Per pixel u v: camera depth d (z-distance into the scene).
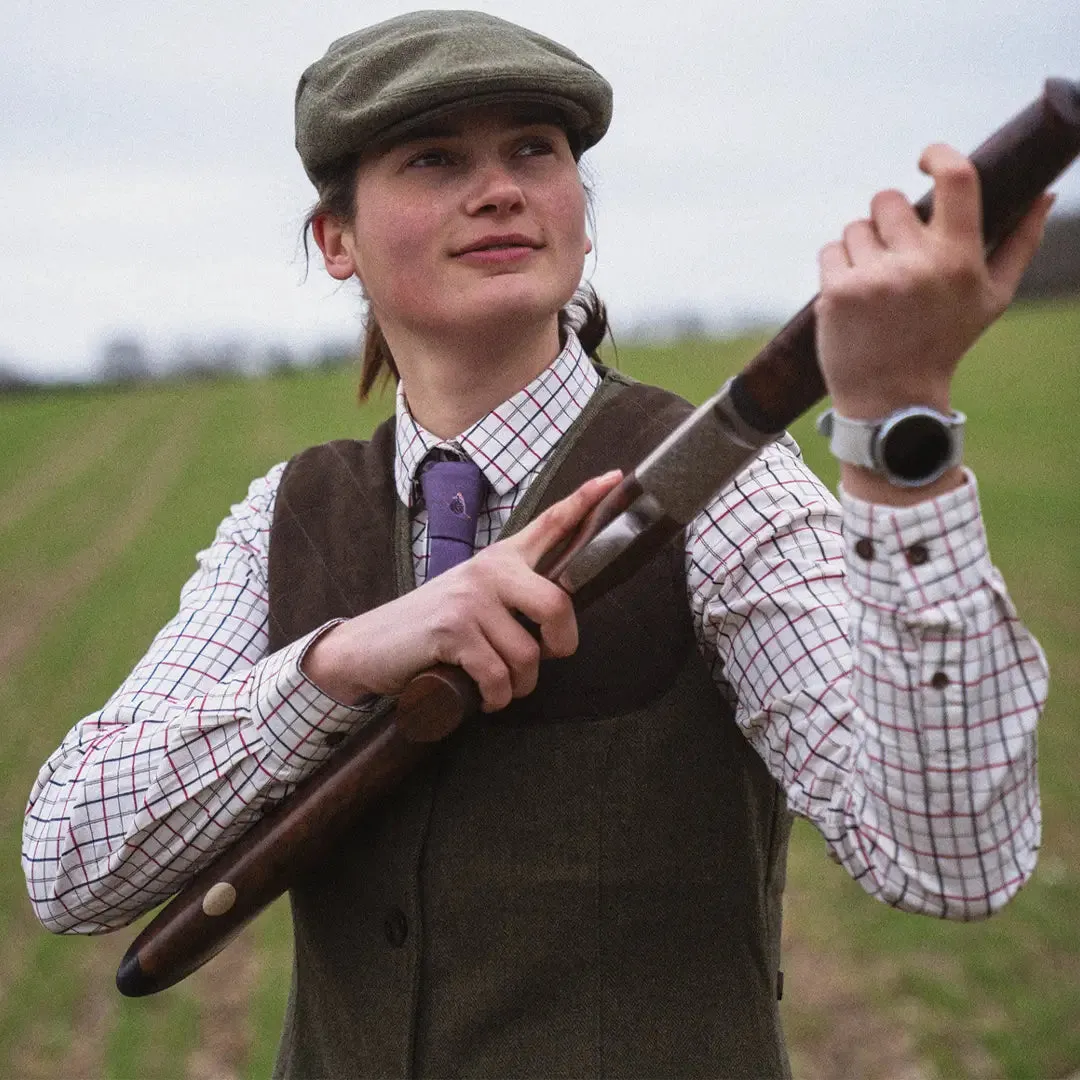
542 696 1.33
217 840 1.39
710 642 1.31
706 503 1.14
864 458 0.98
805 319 1.04
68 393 74.81
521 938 1.33
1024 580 10.41
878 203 0.95
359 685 1.30
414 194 1.36
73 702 9.49
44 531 20.52
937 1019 4.08
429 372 1.46
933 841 1.03
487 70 1.29
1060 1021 3.97
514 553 1.22
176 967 1.38
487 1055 1.33
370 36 1.44
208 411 42.56
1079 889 4.87
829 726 1.15
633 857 1.32
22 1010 4.81
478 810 1.33
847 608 1.19
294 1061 1.52
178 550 17.22
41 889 1.45
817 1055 4.00
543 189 1.36
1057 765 6.12
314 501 1.57
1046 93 0.90
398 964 1.37
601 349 1.76
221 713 1.36
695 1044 1.32
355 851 1.40
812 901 5.12
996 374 26.36
